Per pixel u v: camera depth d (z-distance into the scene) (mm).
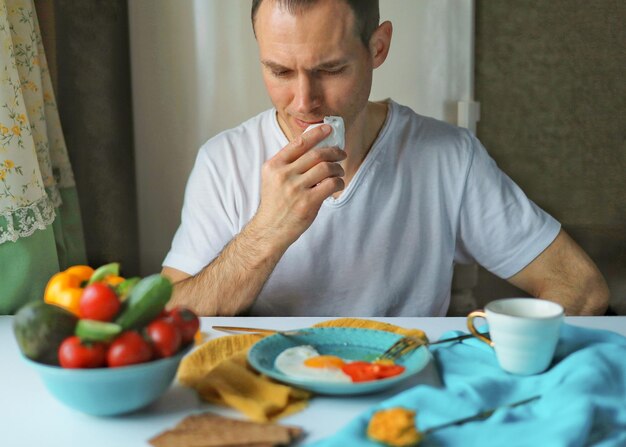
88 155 2047
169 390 860
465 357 937
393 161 1510
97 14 2000
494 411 757
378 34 1390
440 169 1533
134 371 739
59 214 1887
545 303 896
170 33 2002
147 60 2012
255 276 1321
